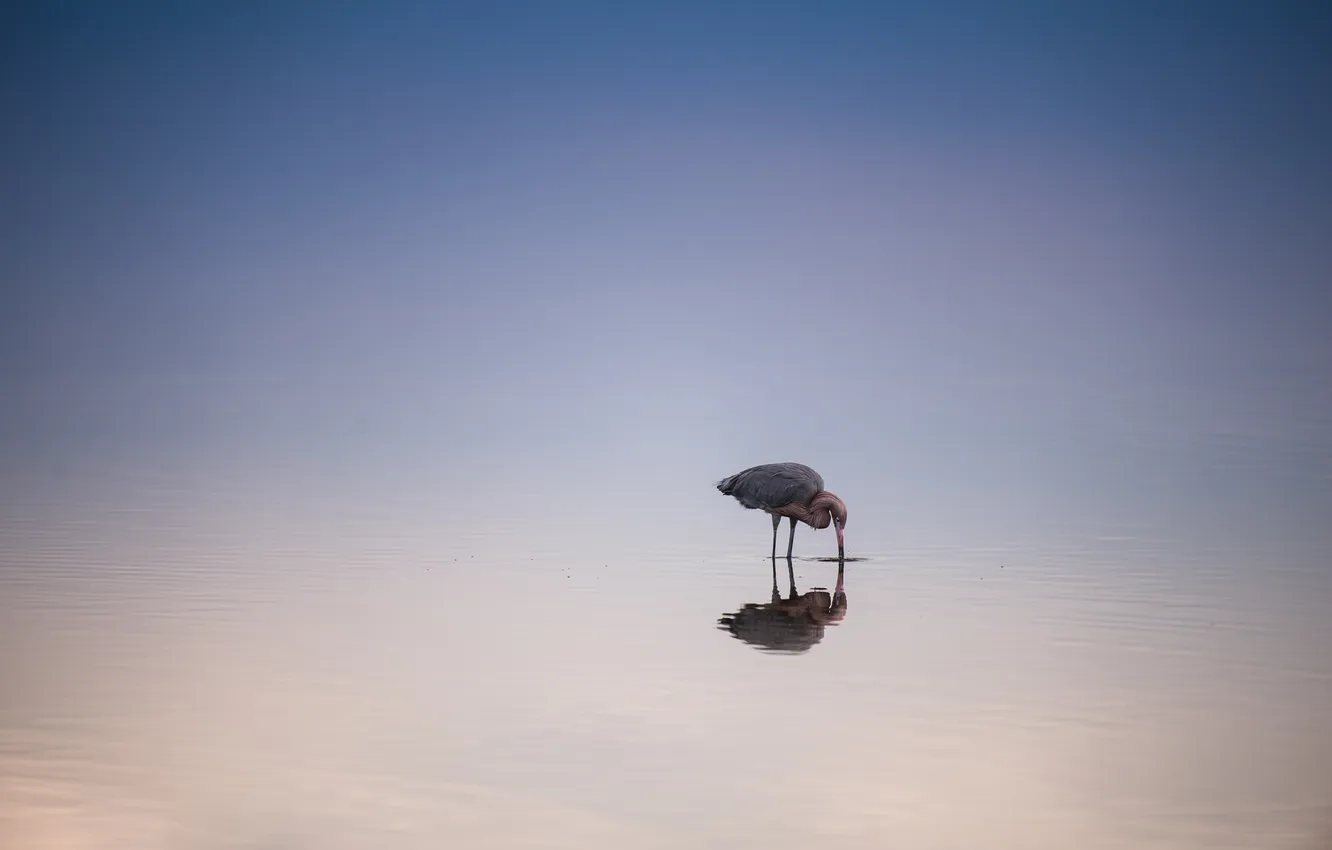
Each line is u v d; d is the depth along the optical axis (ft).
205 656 57.52
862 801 43.55
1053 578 73.61
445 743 48.03
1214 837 41.24
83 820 42.11
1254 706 51.85
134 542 81.25
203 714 50.60
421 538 83.87
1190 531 86.58
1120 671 56.24
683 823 42.06
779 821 42.16
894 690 53.78
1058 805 43.27
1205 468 110.73
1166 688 53.98
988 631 62.59
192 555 77.82
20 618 63.31
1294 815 42.63
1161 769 45.98
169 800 43.42
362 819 42.29
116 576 72.28
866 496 99.91
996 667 56.75
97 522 87.56
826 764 46.26
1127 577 73.72
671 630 62.75
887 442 125.70
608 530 87.51
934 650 59.41
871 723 50.06
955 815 42.60
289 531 85.46
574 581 72.95
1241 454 117.29
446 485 103.91
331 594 69.00
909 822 42.19
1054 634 61.93
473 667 56.44
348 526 87.35
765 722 50.08
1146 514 92.32
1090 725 49.83
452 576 73.67
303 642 59.88
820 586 72.18
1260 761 46.57
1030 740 48.42
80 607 65.57
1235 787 44.57
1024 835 41.32
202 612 64.90
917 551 81.35
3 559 76.18
